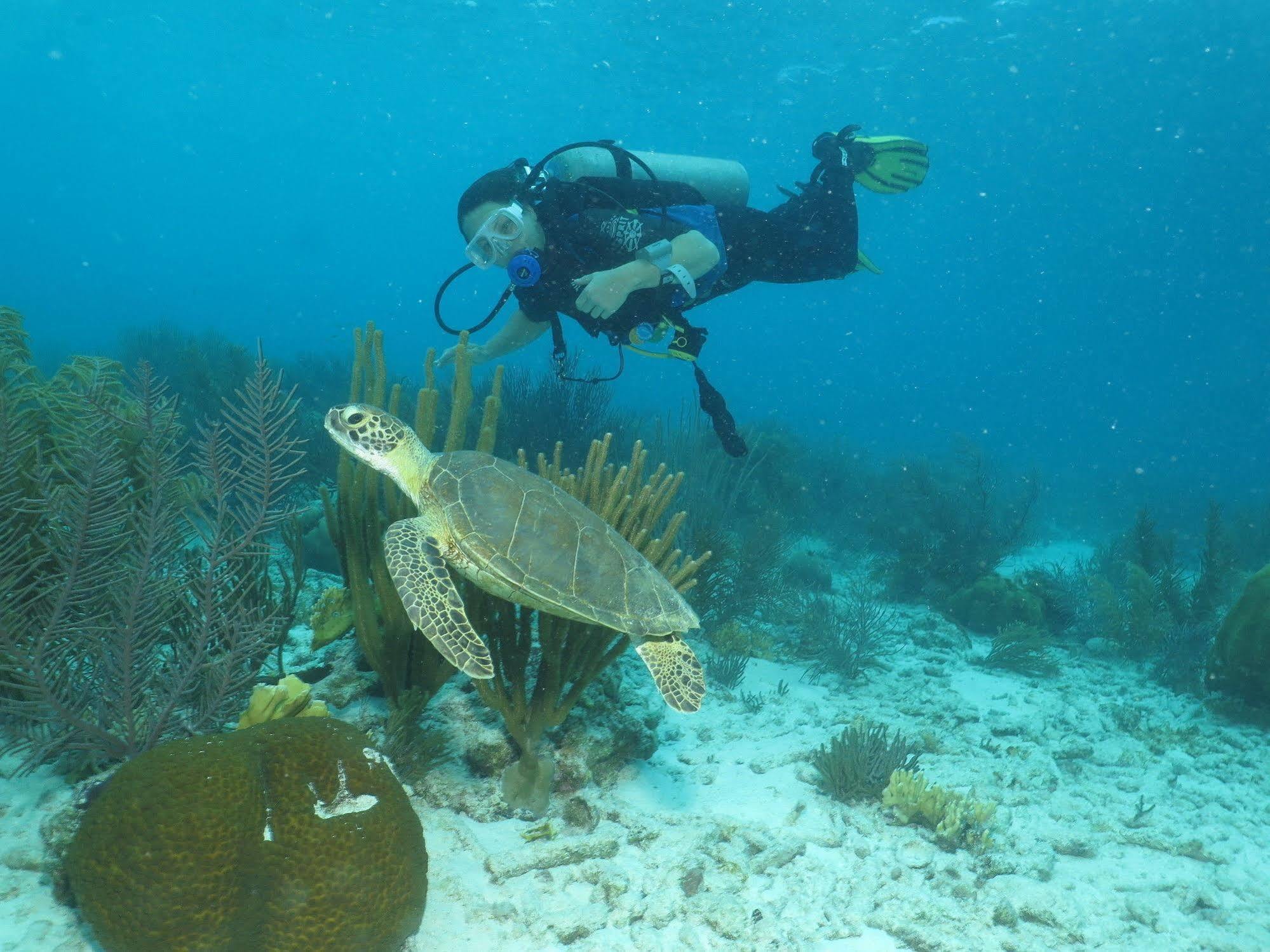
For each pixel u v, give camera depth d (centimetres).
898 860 383
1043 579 897
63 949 248
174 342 1789
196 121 8650
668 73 3322
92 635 314
